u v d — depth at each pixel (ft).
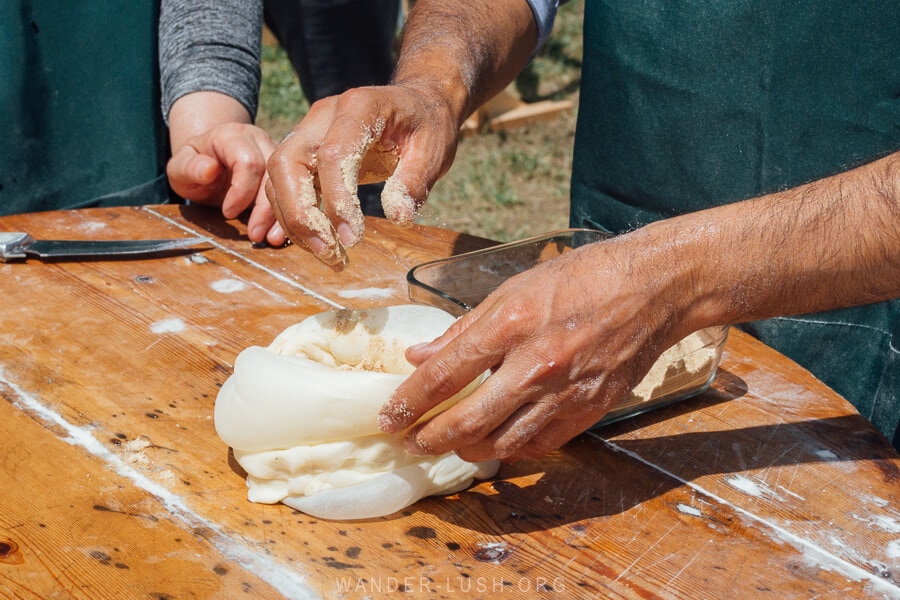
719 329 4.19
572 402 3.34
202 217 6.18
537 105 16.84
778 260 3.26
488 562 3.28
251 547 3.28
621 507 3.60
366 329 3.84
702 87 5.61
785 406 4.34
